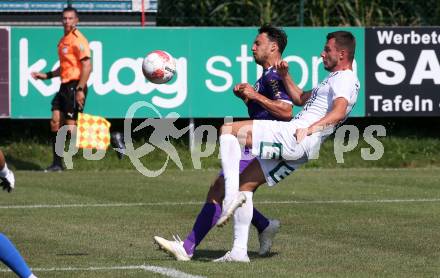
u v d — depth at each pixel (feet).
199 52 153.99
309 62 155.33
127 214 102.06
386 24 183.11
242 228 73.56
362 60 155.74
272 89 77.30
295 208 107.04
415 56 156.56
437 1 182.29
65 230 90.63
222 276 66.49
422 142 164.14
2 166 60.44
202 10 180.24
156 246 81.61
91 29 151.74
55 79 152.05
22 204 109.81
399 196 118.21
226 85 154.81
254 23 181.27
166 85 153.58
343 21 181.78
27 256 75.92
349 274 67.77
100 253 77.66
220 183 74.69
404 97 156.76
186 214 102.32
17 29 151.33
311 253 77.66
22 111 151.64
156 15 173.27
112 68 152.56
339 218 99.19
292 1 181.47
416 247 80.69
